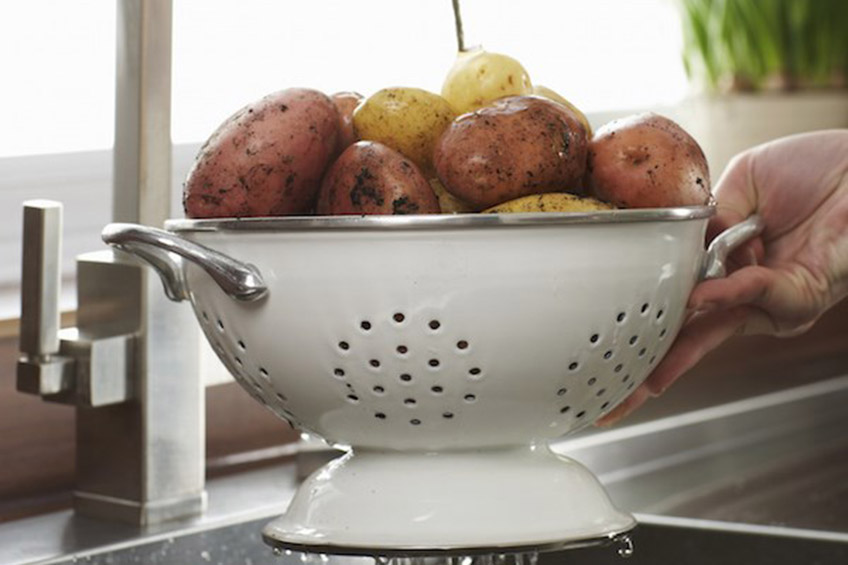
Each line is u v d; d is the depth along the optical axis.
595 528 0.71
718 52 2.08
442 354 0.66
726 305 1.00
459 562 0.93
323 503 0.72
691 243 0.73
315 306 0.67
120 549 1.10
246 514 1.21
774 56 2.10
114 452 1.19
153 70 1.16
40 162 1.62
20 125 1.59
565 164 0.73
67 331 1.18
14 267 1.54
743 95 2.07
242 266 0.67
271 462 1.47
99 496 1.20
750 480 1.52
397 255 0.65
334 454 1.40
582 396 0.71
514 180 0.72
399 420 0.69
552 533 0.70
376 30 1.87
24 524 1.18
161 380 1.17
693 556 1.29
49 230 1.13
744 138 2.06
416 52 1.92
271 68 1.78
